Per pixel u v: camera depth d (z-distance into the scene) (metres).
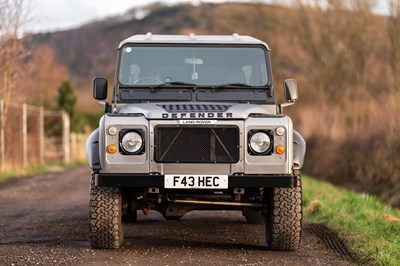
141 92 15.41
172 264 12.82
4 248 14.31
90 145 14.12
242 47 15.85
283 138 13.72
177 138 13.64
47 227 17.67
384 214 19.56
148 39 15.82
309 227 17.95
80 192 28.39
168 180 13.56
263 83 15.65
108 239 14.07
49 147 60.81
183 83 15.48
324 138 43.59
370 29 59.97
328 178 38.78
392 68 38.53
